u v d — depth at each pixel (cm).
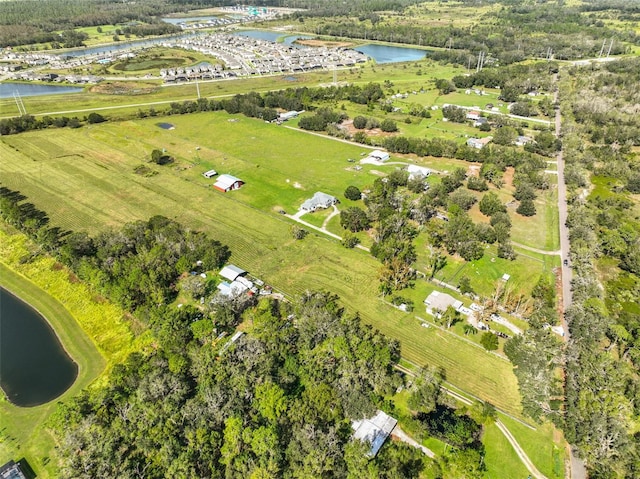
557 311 10175
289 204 15012
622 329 9069
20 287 11119
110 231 12494
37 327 9906
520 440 7388
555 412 7669
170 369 8075
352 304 10438
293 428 7056
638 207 14800
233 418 6988
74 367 8838
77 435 6981
